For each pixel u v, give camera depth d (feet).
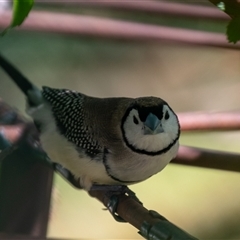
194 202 6.30
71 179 5.99
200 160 5.91
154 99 5.94
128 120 5.93
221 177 6.33
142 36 6.07
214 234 6.25
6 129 5.92
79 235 6.23
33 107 6.02
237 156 5.90
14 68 6.07
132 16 6.35
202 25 6.30
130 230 6.26
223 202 6.30
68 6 6.22
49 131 5.98
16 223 5.85
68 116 5.98
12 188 5.87
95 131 5.94
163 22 6.33
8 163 5.89
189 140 6.36
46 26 6.06
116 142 5.93
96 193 5.95
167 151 5.92
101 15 6.34
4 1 6.02
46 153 5.98
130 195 5.95
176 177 6.34
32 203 5.87
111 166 5.93
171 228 5.77
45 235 5.86
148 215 5.80
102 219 6.27
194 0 6.24
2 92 6.43
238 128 5.97
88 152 5.94
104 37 6.07
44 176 5.89
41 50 6.45
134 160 5.92
